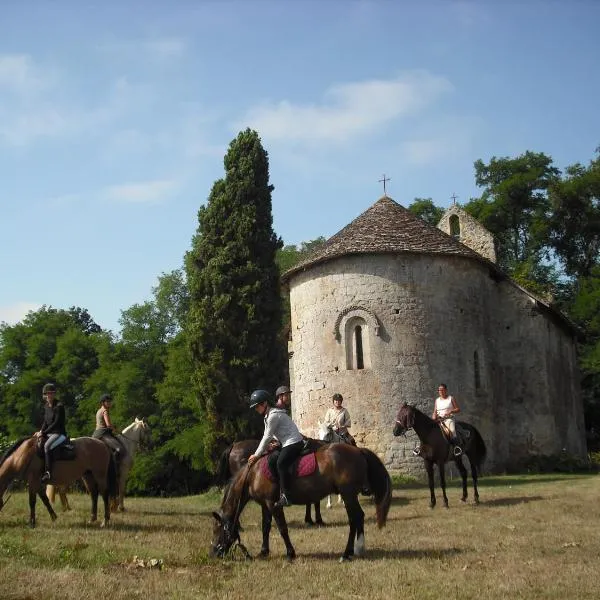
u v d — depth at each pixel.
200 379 24.67
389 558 9.96
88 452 13.48
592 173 51.34
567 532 12.21
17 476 12.99
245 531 13.13
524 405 30.75
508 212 53.88
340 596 7.78
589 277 51.03
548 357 31.80
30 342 54.56
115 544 10.87
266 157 26.14
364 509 16.81
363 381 25.92
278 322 25.11
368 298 26.41
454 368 26.77
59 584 7.98
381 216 28.72
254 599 7.61
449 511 15.67
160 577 8.66
